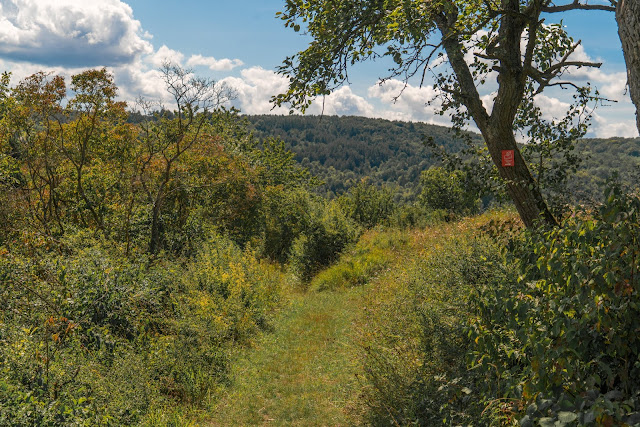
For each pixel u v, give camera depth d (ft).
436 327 20.11
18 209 40.75
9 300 21.33
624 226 10.11
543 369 9.93
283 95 21.13
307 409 22.76
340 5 19.43
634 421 8.32
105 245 35.86
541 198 21.31
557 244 11.64
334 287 54.29
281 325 39.42
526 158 25.21
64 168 51.62
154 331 27.84
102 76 49.75
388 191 127.75
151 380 22.99
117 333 24.49
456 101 23.62
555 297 11.30
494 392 12.44
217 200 75.82
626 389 9.96
